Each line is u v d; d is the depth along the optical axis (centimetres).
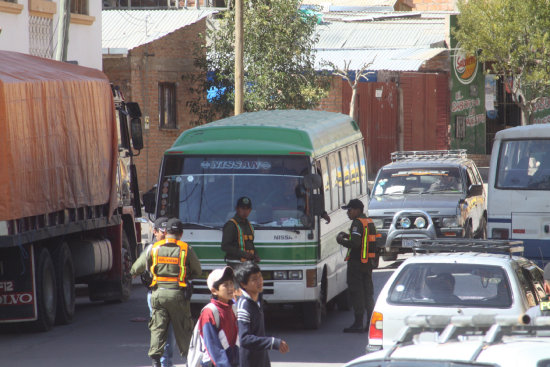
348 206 2666
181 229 2098
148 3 9075
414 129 8919
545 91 8788
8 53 2873
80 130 2892
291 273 2617
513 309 1773
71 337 2622
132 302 3422
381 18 9925
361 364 923
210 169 2705
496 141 3369
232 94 6756
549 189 3266
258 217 2648
